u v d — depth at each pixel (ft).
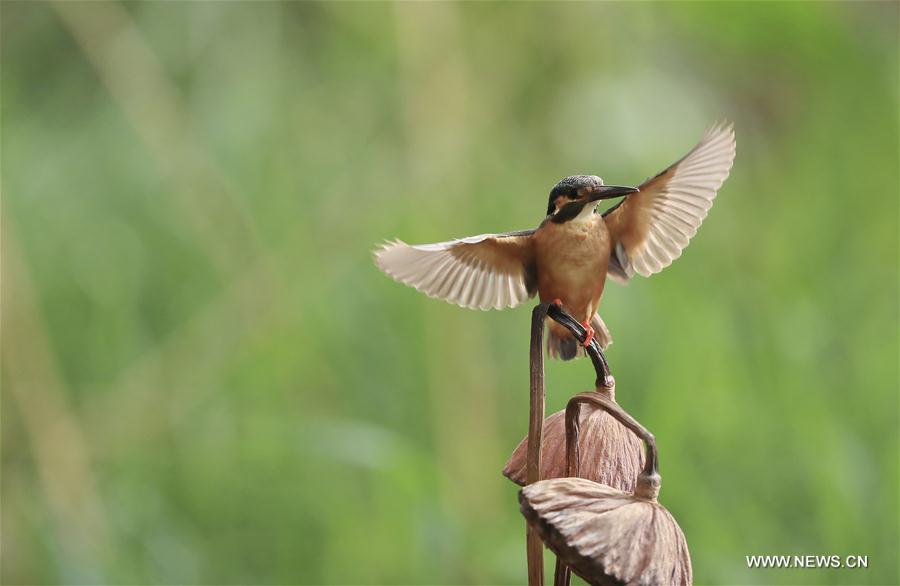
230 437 33.99
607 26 42.22
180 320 38.52
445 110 36.55
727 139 14.49
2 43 43.37
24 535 31.63
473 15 39.70
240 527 32.73
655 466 12.96
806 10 40.88
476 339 34.01
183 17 40.93
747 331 34.09
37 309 34.68
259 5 41.86
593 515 12.62
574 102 41.88
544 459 14.38
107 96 43.45
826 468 29.19
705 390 31.04
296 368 35.55
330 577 30.73
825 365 33.09
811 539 29.09
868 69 41.91
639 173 41.24
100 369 37.40
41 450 31.58
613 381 14.40
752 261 37.60
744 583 27.81
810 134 41.83
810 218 37.86
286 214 39.40
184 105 40.09
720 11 41.68
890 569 28.35
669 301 34.58
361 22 42.09
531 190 40.32
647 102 42.42
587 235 15.16
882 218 37.47
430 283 15.38
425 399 35.09
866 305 34.91
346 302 37.01
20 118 43.11
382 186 39.34
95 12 36.24
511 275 15.61
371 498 32.60
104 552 30.73
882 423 31.40
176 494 33.42
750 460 30.45
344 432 32.22
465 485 32.22
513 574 30.12
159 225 40.45
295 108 42.09
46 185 41.81
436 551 30.30
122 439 34.24
